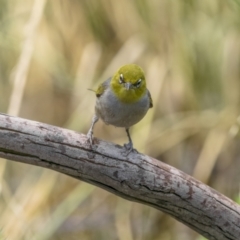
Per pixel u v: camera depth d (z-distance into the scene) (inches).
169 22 476.7
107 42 498.3
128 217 468.8
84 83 485.7
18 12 462.9
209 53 474.0
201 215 279.4
